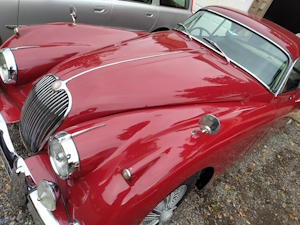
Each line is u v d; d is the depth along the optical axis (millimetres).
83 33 2770
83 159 1487
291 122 5203
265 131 2857
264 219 2945
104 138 1601
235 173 3420
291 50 2883
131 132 1706
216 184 3102
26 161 1798
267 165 3826
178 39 3125
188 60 2615
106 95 1923
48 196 1504
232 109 2373
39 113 1940
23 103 2268
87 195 1511
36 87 2084
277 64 2859
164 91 2115
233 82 2566
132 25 4672
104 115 1890
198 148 1771
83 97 1870
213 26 3262
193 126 1912
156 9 4754
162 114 1925
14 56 2203
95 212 1462
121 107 1928
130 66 2238
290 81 3033
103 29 2979
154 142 1677
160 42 2887
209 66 2643
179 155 1655
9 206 2115
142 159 1557
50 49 2400
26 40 2441
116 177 1506
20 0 3297
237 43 3029
